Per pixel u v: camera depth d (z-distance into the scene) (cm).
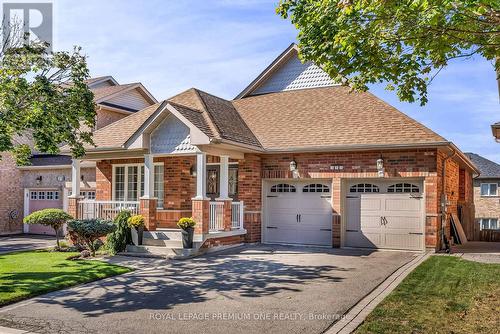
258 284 981
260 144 1670
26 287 947
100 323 725
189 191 1741
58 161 2419
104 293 921
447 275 1039
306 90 1966
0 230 2405
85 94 1252
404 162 1473
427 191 1445
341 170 1566
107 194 1856
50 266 1211
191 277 1066
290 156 1652
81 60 1274
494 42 723
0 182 2414
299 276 1060
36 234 2452
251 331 674
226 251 1480
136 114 1844
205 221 1434
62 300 870
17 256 1425
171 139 1516
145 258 1357
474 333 639
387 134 1514
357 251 1478
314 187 1642
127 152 1639
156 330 687
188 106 1658
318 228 1625
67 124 1212
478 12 609
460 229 1936
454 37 714
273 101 1973
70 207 1731
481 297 836
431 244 1445
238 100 2086
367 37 746
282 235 1681
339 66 803
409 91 852
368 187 1560
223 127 1562
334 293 889
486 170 3750
